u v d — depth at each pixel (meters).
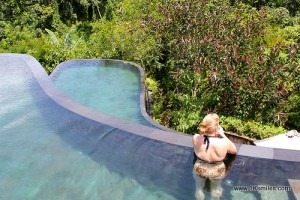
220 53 9.06
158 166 4.12
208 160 3.81
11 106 6.12
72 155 4.52
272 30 13.07
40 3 21.53
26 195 3.80
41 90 6.88
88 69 9.43
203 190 3.68
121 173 4.08
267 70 8.23
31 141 4.91
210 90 9.14
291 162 3.95
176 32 11.09
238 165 3.93
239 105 8.66
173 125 8.84
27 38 19.47
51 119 5.53
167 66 11.37
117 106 6.88
